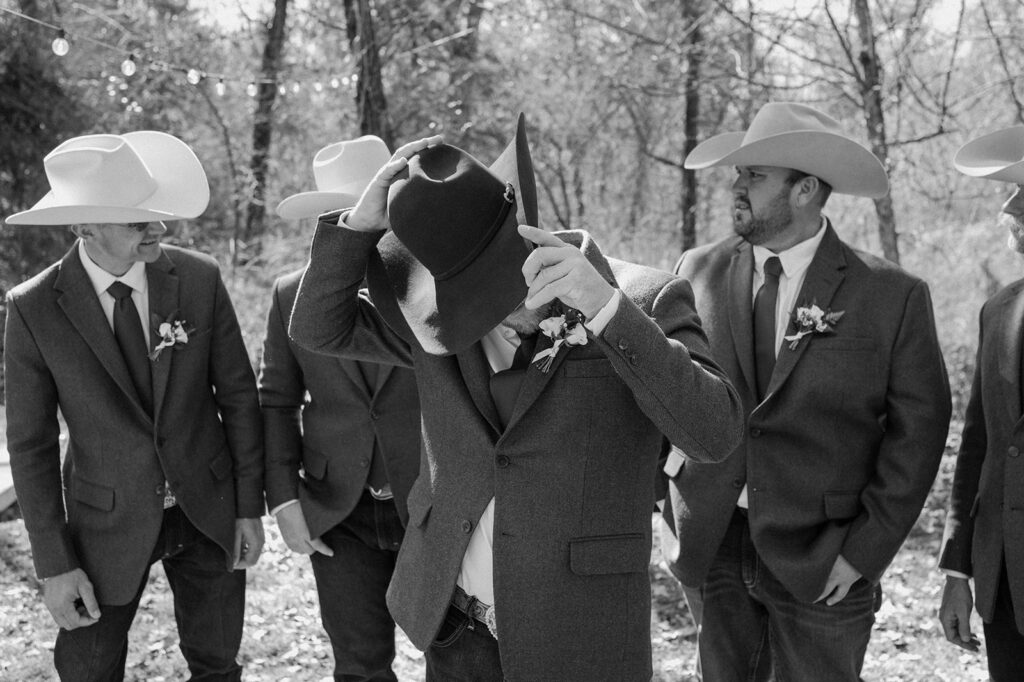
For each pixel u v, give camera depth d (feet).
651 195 57.98
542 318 8.33
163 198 12.12
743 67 34.01
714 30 37.01
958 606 11.88
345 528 13.20
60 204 11.67
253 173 53.83
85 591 12.02
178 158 12.49
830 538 11.69
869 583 11.79
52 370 11.93
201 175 12.45
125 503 12.08
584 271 7.27
